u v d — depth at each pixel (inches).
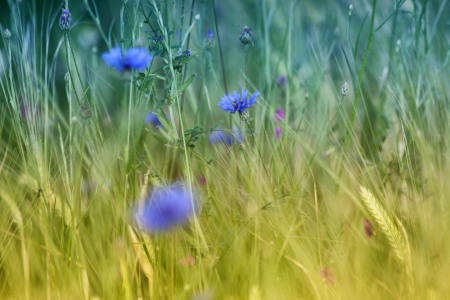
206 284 39.5
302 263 40.4
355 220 42.6
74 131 41.9
